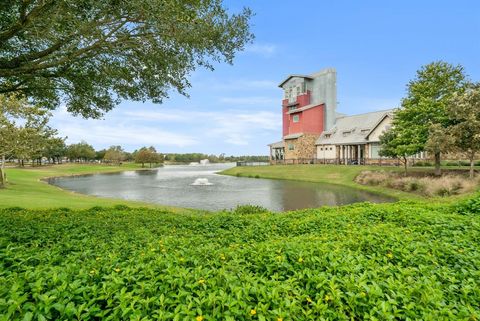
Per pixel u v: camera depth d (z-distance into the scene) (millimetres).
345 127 54969
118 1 6598
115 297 3334
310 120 60125
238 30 9180
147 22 7496
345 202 22797
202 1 8320
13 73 7816
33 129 27500
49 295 3324
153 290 3574
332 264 4328
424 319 3145
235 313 3111
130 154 153750
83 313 3145
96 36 7609
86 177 56625
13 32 7258
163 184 40969
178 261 4512
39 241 6414
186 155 189750
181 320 3021
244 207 14680
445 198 17984
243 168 63969
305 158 58312
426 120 28016
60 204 17250
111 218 10422
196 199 25484
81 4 6504
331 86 60812
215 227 8703
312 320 3156
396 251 5281
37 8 6859
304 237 6551
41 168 75438
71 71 9195
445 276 4277
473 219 8047
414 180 25344
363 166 41938
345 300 3557
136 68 9594
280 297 3502
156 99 10797
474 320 3215
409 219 8398
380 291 3539
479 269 4727
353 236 6449
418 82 29047
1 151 26672
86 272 3975
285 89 69375
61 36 7570
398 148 29219
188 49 8586
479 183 19906
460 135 22344
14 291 3301
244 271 4258
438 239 6238
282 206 21562
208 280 3758
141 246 5930
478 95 22000
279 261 4539
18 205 15961
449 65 27750
